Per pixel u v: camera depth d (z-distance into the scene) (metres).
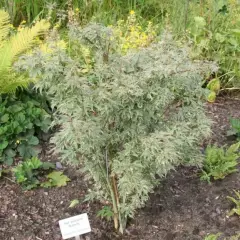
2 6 4.91
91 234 2.94
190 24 4.62
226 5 4.73
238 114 4.21
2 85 3.50
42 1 5.00
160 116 2.66
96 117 2.53
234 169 3.37
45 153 3.57
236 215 3.08
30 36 3.80
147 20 5.14
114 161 2.59
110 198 2.98
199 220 3.05
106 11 5.12
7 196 3.18
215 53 4.46
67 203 3.15
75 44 2.87
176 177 3.38
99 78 2.45
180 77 2.45
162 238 2.94
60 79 2.46
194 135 2.70
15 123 3.44
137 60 2.54
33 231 2.95
